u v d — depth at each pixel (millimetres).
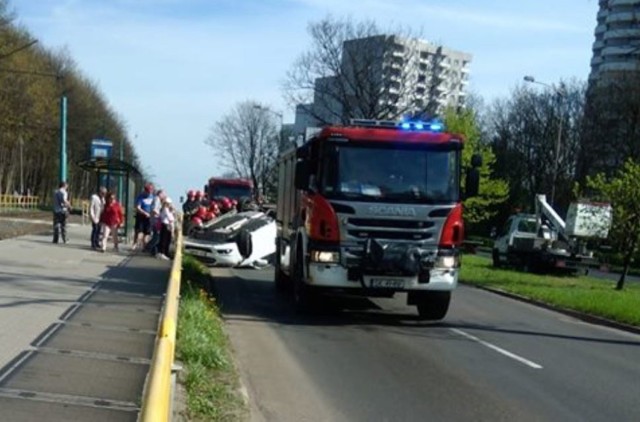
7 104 55938
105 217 23078
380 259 13656
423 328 14477
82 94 80438
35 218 45062
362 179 13891
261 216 24875
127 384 7348
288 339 12438
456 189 14172
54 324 10023
